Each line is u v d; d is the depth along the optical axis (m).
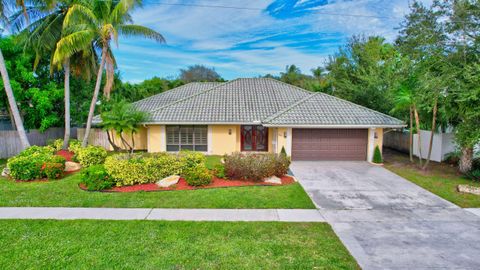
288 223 7.86
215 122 18.50
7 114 24.00
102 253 6.07
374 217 8.40
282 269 5.54
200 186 11.30
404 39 17.09
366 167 15.65
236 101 21.30
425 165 14.98
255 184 11.71
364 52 27.39
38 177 12.23
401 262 5.85
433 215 8.57
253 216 8.35
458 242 6.77
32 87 20.08
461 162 14.08
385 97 20.58
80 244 6.48
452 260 5.93
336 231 7.37
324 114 17.09
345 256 6.05
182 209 8.86
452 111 13.13
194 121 18.44
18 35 17.59
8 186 11.24
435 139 17.39
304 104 18.19
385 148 23.27
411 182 12.52
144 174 11.40
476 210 9.01
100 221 7.84
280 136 17.64
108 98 21.30
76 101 23.77
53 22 17.39
